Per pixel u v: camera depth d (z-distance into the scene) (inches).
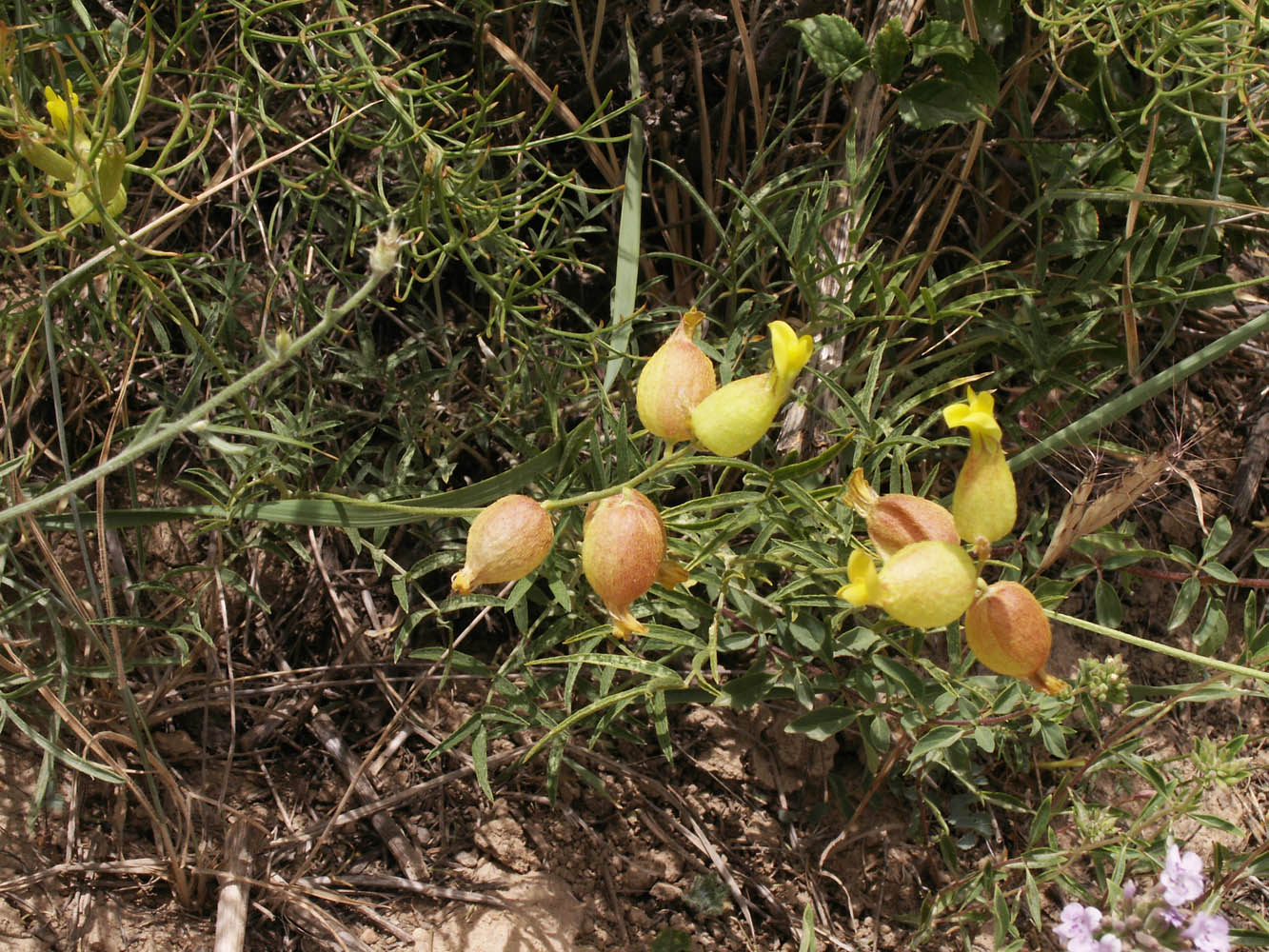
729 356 16.8
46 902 15.6
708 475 18.3
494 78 19.4
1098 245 17.8
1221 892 15.4
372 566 18.5
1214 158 18.7
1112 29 17.5
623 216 17.7
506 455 18.9
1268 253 21.1
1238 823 18.5
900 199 20.1
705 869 17.3
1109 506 15.8
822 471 17.6
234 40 18.9
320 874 16.6
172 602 17.5
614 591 13.1
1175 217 18.7
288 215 19.1
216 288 17.1
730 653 18.1
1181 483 20.1
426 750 17.6
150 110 19.0
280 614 18.2
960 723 15.6
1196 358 17.0
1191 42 17.2
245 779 17.1
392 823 17.0
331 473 16.6
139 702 16.9
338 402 18.3
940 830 17.7
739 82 19.2
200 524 16.7
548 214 17.4
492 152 16.7
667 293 19.6
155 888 16.0
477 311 19.3
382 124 18.5
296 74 19.3
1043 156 18.4
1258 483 20.2
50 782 16.1
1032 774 18.2
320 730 17.5
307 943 16.0
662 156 19.5
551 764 15.7
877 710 15.7
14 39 15.6
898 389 19.0
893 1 18.2
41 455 17.6
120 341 18.0
